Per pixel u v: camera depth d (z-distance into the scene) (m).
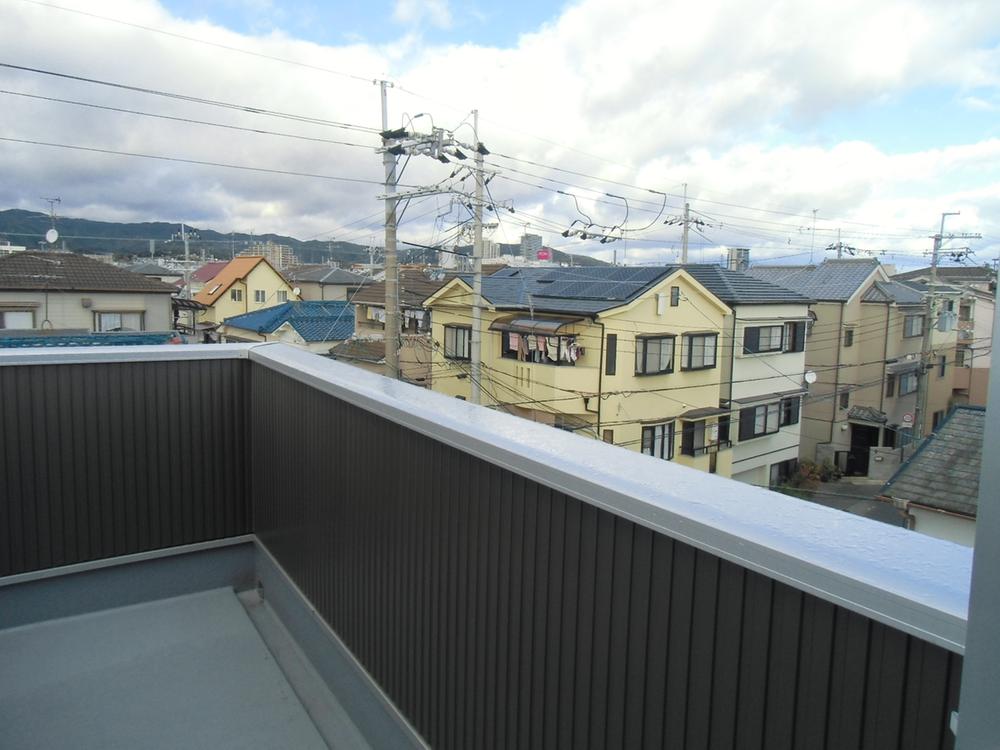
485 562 1.47
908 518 5.55
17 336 12.57
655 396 12.05
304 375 2.38
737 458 13.89
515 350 12.22
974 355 16.66
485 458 1.41
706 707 0.99
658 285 11.69
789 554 0.84
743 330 13.60
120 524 2.91
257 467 3.09
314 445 2.40
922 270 22.80
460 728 1.60
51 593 2.82
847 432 17.03
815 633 0.84
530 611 1.33
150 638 2.72
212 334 23.23
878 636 0.77
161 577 3.04
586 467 1.21
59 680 2.43
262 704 2.31
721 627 0.95
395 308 9.38
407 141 8.96
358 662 2.13
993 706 0.53
